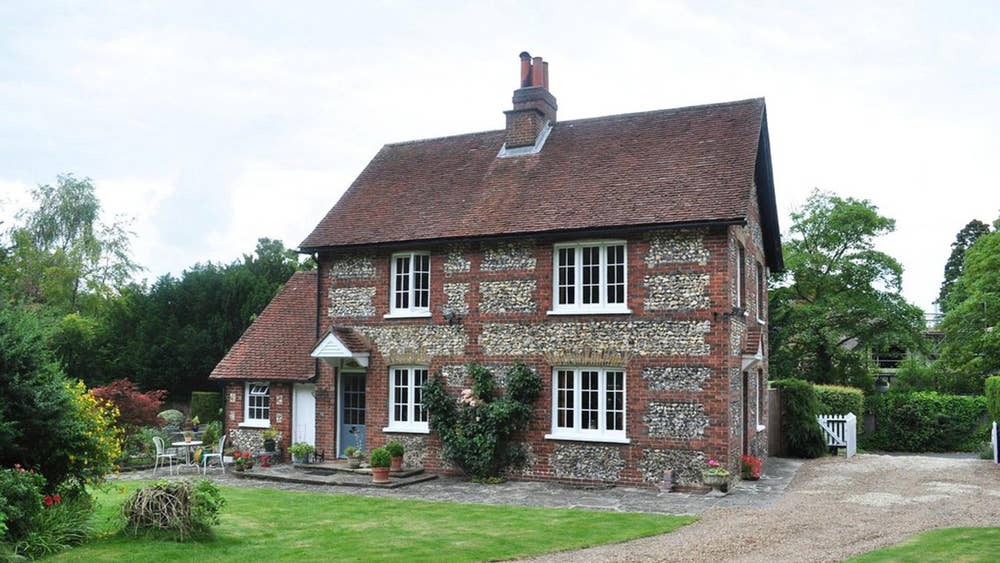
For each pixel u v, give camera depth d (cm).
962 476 1859
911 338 3297
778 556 1056
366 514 1444
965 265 3569
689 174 1848
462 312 1977
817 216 3450
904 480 1802
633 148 2036
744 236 1944
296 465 2086
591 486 1767
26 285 3856
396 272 2103
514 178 2105
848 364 3484
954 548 1054
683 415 1711
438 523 1347
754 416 2077
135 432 2400
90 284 4166
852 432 2406
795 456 2341
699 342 1705
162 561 1041
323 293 2184
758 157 2050
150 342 3172
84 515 1194
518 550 1130
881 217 3384
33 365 1208
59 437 1197
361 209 2239
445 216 2056
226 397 2364
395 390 2075
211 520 1228
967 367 3228
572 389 1850
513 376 1866
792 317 3359
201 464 2217
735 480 1766
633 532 1247
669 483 1691
